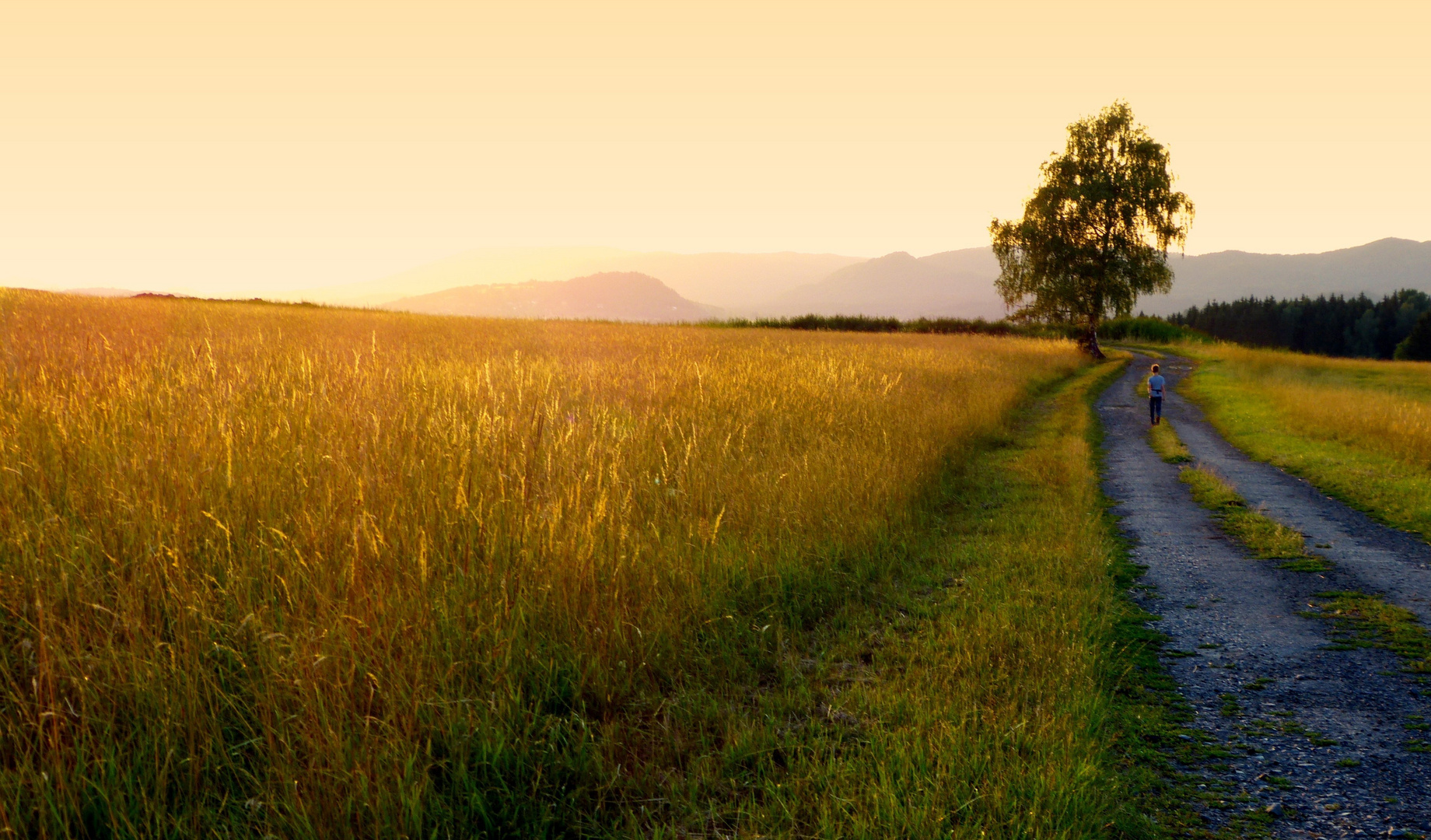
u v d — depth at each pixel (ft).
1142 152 168.66
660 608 15.85
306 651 10.72
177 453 15.17
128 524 12.79
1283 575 25.73
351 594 12.71
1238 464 51.21
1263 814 11.53
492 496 17.12
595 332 96.99
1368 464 45.98
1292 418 66.33
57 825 8.43
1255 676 17.13
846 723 13.46
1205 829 11.10
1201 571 26.27
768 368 52.47
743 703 14.08
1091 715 13.61
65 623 10.64
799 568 19.93
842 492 26.37
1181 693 16.17
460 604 13.53
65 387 20.15
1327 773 12.76
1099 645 17.35
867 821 10.07
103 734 9.52
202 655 11.05
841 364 60.85
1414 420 54.90
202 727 10.01
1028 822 10.19
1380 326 506.48
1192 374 129.80
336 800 9.30
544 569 14.82
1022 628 18.15
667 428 27.96
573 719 12.23
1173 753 13.47
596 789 11.05
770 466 27.81
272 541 13.73
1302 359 164.55
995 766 11.46
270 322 75.61
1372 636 19.72
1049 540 27.45
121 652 10.48
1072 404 84.89
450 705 11.32
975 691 14.40
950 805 10.54
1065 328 249.55
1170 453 55.62
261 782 9.68
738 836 10.07
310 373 25.54
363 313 124.47
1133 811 11.31
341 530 13.93
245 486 15.25
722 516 22.03
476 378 30.19
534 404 24.98
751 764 12.06
